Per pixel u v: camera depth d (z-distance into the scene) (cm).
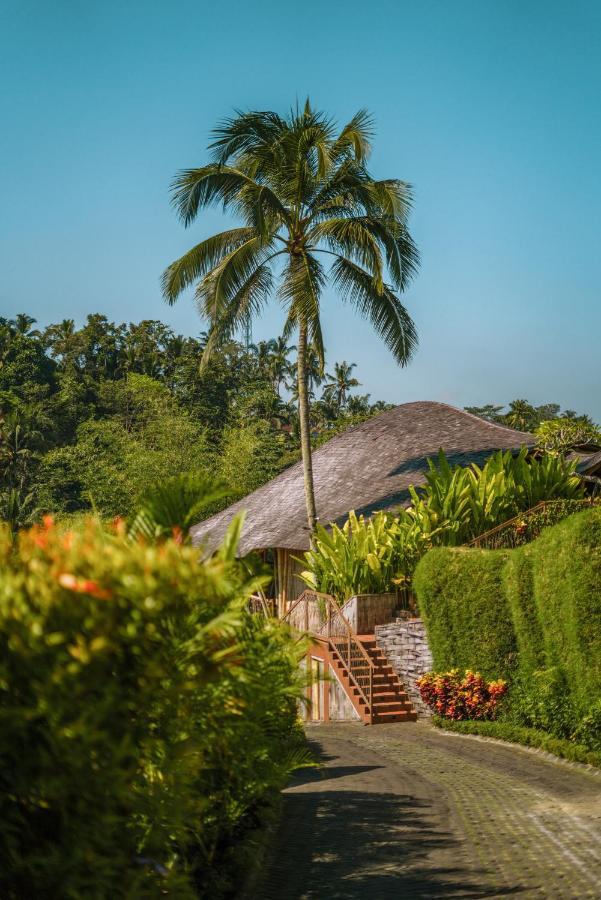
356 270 2748
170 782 403
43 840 358
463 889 644
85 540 411
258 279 2747
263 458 6103
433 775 1209
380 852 759
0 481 8375
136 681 376
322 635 2345
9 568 375
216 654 396
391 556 2320
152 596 354
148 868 405
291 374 12588
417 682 1827
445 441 3244
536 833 827
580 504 2266
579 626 1287
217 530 3312
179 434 5972
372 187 2633
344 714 2120
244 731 532
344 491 3105
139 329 12106
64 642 347
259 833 745
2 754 349
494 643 1656
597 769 1185
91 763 350
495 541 2256
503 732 1511
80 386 10450
